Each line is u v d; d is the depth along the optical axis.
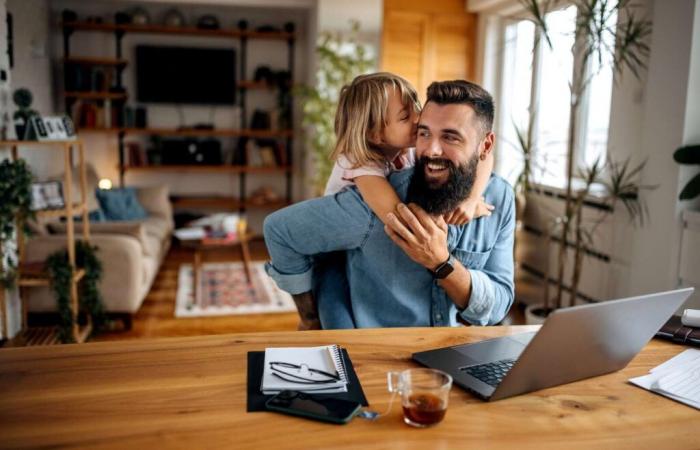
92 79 6.45
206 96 6.84
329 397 1.08
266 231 1.60
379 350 1.32
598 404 1.10
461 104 1.30
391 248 1.54
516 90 5.41
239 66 6.98
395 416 1.03
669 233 3.09
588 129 4.29
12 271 3.43
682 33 2.97
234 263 5.86
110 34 6.63
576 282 3.44
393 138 1.49
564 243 3.49
